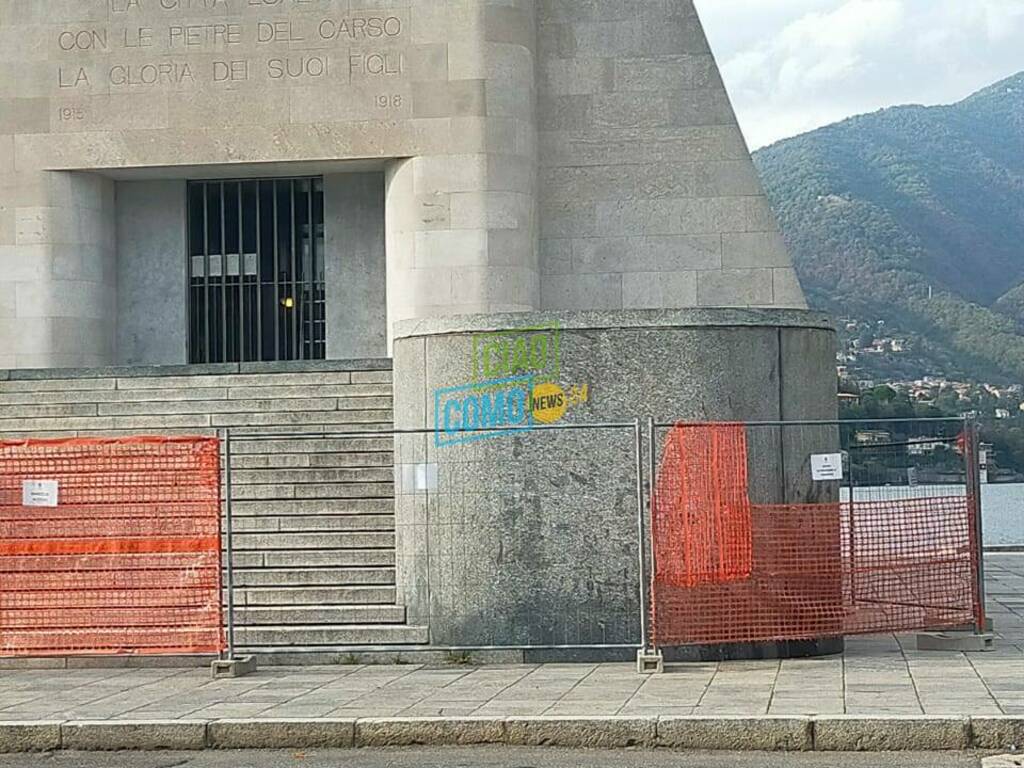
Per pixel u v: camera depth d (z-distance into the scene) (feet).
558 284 81.00
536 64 81.15
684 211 80.59
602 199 80.84
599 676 41.50
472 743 34.30
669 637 43.68
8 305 80.23
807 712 34.09
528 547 45.57
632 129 80.84
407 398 47.67
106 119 79.71
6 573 45.29
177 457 45.01
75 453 45.34
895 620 45.24
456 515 46.14
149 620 44.52
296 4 79.05
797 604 44.24
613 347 45.39
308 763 32.78
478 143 77.87
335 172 82.89
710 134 80.64
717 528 43.91
